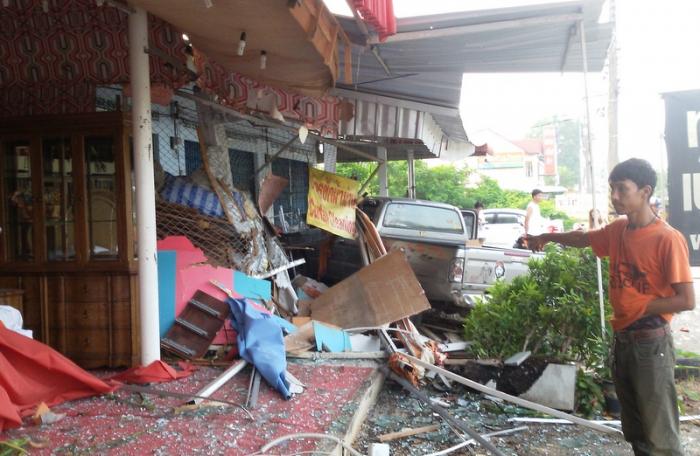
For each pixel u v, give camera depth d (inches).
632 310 135.7
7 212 223.0
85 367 215.9
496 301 246.7
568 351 229.6
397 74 291.3
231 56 215.0
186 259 245.0
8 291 207.8
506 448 181.3
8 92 228.1
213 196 264.4
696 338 343.6
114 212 217.8
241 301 236.8
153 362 201.5
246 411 173.9
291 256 358.0
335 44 211.2
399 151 572.7
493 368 223.3
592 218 215.8
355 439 179.8
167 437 154.3
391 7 200.5
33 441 149.1
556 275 236.2
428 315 338.3
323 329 249.3
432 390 231.1
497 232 757.3
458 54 256.2
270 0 154.4
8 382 162.6
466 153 457.7
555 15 212.1
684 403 228.1
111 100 299.9
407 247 310.0
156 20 207.2
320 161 597.3
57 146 220.5
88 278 216.5
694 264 274.2
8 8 207.2
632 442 144.6
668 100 275.4
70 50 207.6
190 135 372.2
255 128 457.4
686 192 275.0
